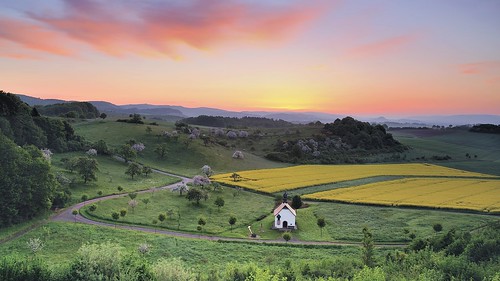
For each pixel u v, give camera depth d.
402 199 108.00
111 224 82.44
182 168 157.38
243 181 134.38
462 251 54.91
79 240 68.19
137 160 159.25
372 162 190.38
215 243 74.00
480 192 117.44
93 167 113.06
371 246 54.53
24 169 82.38
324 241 79.75
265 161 185.25
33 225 77.19
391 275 44.62
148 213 92.50
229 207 104.19
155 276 36.94
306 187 126.44
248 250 70.56
